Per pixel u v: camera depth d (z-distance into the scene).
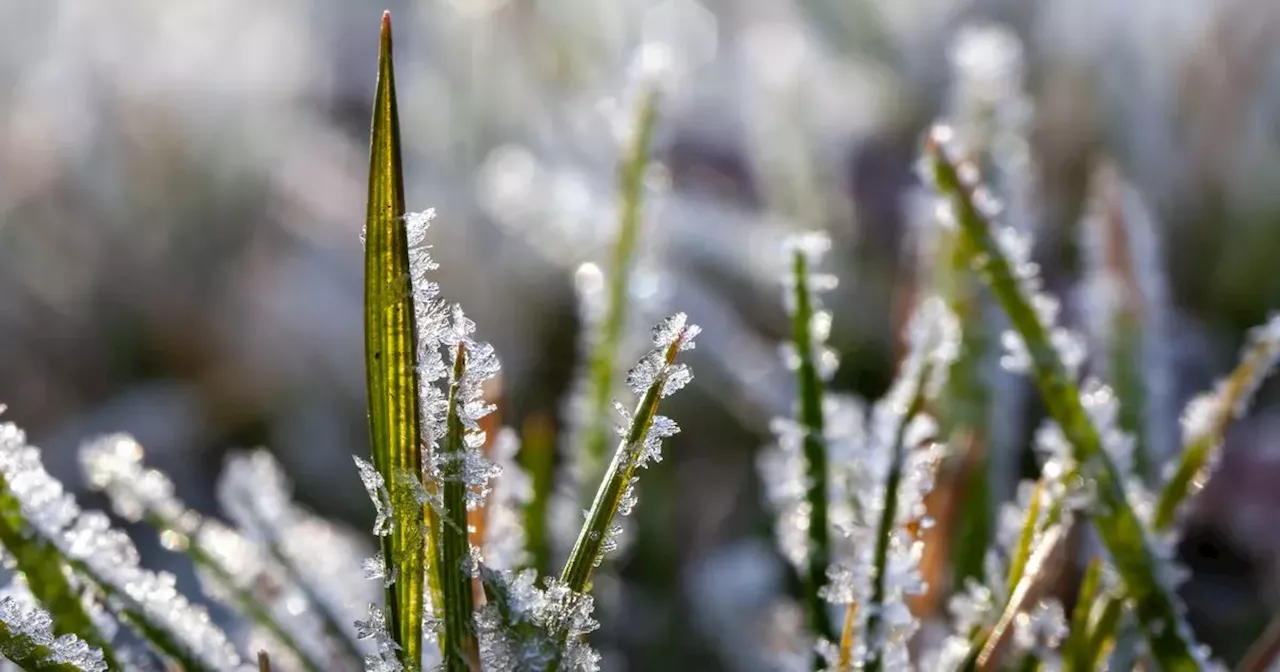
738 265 0.77
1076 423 0.33
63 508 0.32
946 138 0.34
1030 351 0.33
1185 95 0.83
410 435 0.29
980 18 0.97
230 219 0.92
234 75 0.95
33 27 1.04
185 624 0.32
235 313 0.86
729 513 0.66
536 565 0.36
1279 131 0.79
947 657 0.33
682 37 1.02
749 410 0.69
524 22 0.97
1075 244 0.78
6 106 0.96
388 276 0.29
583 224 0.72
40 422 0.83
